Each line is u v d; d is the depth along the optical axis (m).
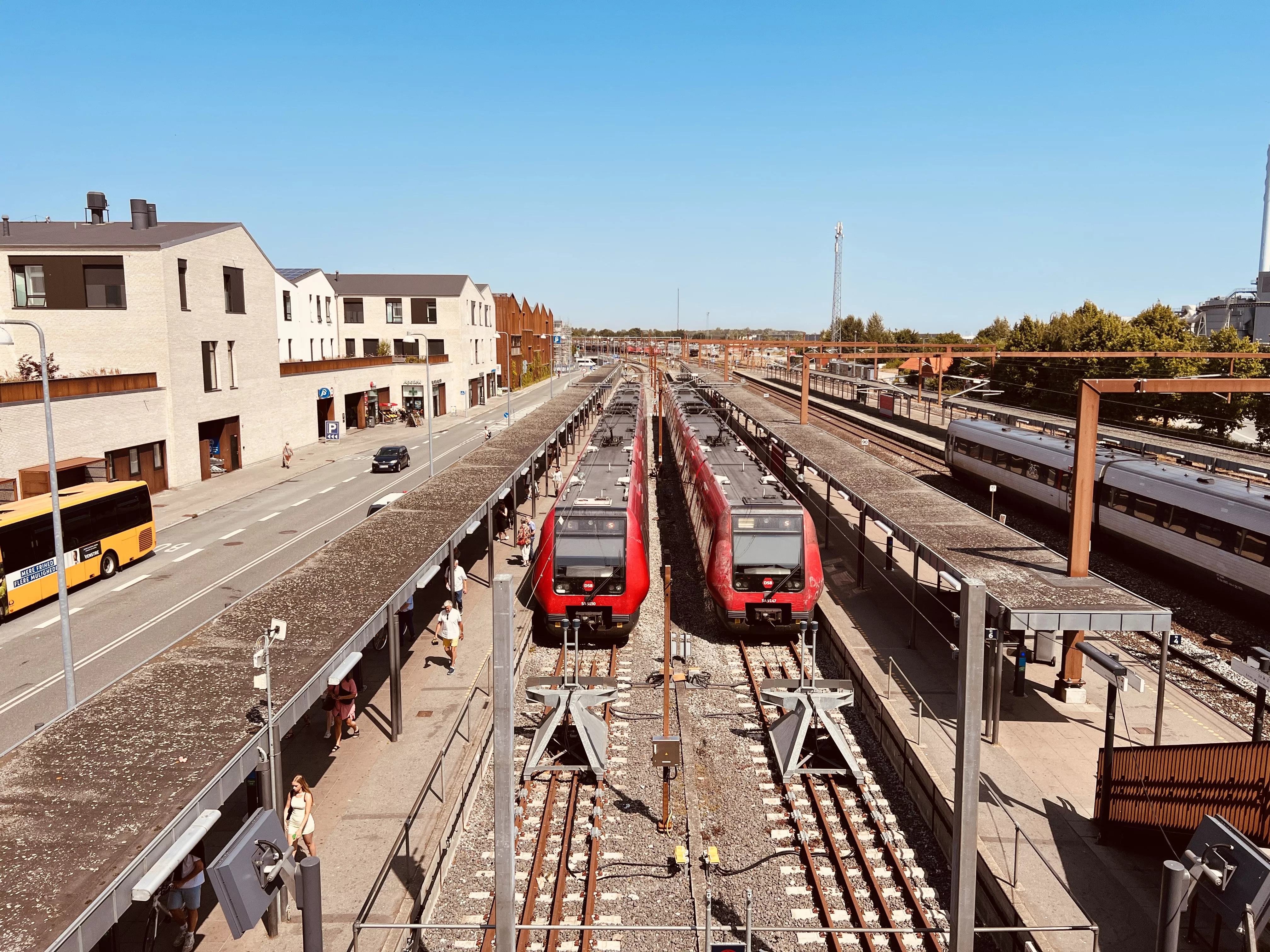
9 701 15.53
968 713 8.48
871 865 11.19
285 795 12.19
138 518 24.92
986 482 33.59
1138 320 55.53
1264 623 19.03
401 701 15.00
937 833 11.91
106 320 34.16
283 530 29.00
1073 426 42.53
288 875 7.37
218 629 12.41
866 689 16.08
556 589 18.05
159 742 9.03
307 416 49.09
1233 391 14.42
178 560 25.28
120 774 8.39
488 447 31.06
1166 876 7.37
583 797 12.93
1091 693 15.83
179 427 35.31
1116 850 10.91
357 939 9.12
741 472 23.72
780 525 18.55
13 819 7.64
